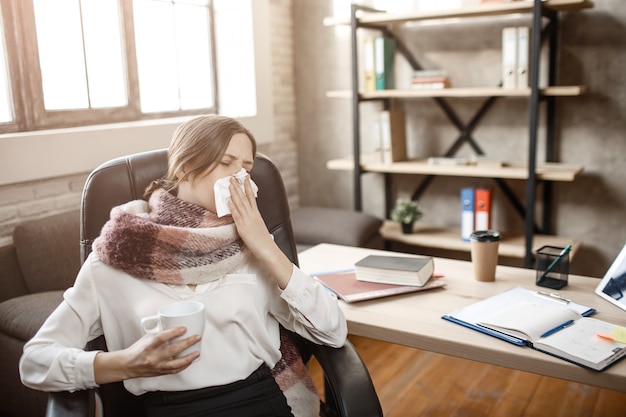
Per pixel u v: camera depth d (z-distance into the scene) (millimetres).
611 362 1162
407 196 3707
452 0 3359
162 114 3172
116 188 1463
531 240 2916
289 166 4000
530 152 2832
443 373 2523
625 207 3070
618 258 1599
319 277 1747
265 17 3568
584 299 1540
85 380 1105
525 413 2189
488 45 3277
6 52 2385
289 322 1373
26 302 1994
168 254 1244
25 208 2367
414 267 1635
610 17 2938
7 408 2021
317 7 3789
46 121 2541
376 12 3367
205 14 3471
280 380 1381
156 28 3135
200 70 3465
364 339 2902
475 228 3189
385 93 3227
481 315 1422
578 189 3170
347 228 3137
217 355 1248
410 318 1443
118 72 2896
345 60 3758
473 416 2180
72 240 2264
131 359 1064
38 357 1143
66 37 2625
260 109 3590
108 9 2807
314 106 3938
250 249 1303
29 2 2447
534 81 2758
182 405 1214
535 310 1383
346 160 3572
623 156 3031
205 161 1282
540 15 2695
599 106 3043
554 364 1186
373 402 1188
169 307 1079
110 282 1250
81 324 1232
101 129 2570
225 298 1273
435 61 3445
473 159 3240
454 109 3434
